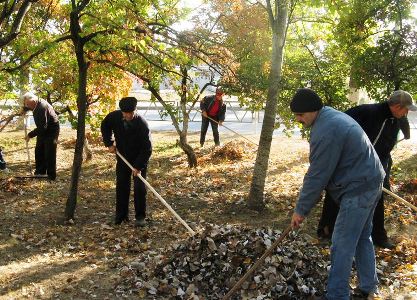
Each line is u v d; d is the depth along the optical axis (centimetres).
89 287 502
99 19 641
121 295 480
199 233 524
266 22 858
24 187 919
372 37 856
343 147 401
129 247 617
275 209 778
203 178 1009
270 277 450
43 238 649
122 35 646
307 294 444
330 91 845
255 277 453
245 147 1304
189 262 497
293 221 415
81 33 653
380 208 585
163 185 955
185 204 822
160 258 521
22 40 706
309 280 462
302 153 1254
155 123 2014
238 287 435
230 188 926
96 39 668
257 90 858
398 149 1260
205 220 733
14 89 892
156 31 748
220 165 1138
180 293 466
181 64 754
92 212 775
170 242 638
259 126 1886
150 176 1033
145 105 2467
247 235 499
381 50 793
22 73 753
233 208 789
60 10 903
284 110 848
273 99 746
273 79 740
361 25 808
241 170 1073
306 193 406
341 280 418
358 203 409
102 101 1076
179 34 756
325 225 629
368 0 791
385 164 581
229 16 864
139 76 812
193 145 1405
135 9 688
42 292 490
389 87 800
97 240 644
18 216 746
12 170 1077
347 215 411
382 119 547
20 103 1205
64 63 912
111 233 669
